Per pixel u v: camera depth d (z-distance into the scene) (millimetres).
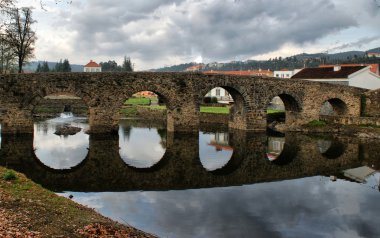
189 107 48719
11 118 42469
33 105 42938
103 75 44906
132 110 78750
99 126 45406
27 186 19734
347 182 27188
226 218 19422
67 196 22750
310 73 78812
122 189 24656
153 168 31250
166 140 45094
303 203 22156
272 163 33812
